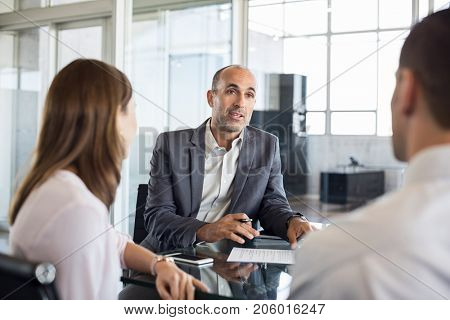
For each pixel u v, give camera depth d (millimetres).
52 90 792
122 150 824
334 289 415
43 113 799
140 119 2148
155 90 2418
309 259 436
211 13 2625
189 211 1529
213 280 887
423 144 410
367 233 398
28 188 764
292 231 1272
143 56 2545
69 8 2338
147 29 2570
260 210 1522
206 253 1132
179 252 1150
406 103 422
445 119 395
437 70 397
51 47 2322
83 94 773
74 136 775
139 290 1140
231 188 1535
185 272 936
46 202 724
